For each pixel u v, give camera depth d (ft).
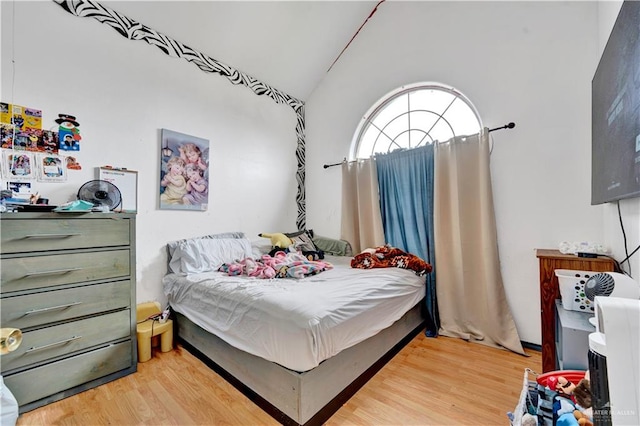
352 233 10.83
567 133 7.14
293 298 5.14
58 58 6.59
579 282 5.08
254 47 9.97
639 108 3.34
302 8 9.47
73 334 5.49
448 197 8.66
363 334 5.58
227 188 10.00
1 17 5.92
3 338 3.97
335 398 5.07
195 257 8.06
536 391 3.67
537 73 7.57
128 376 6.07
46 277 5.24
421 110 10.14
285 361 4.56
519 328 7.66
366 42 11.03
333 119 12.01
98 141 7.14
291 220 12.29
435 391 5.56
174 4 7.85
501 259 7.95
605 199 4.85
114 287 6.06
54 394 5.22
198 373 6.16
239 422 4.70
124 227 6.26
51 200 6.40
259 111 11.13
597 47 6.81
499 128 7.89
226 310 5.84
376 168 10.30
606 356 2.17
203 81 9.37
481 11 8.49
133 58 7.80
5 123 5.90
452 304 8.45
